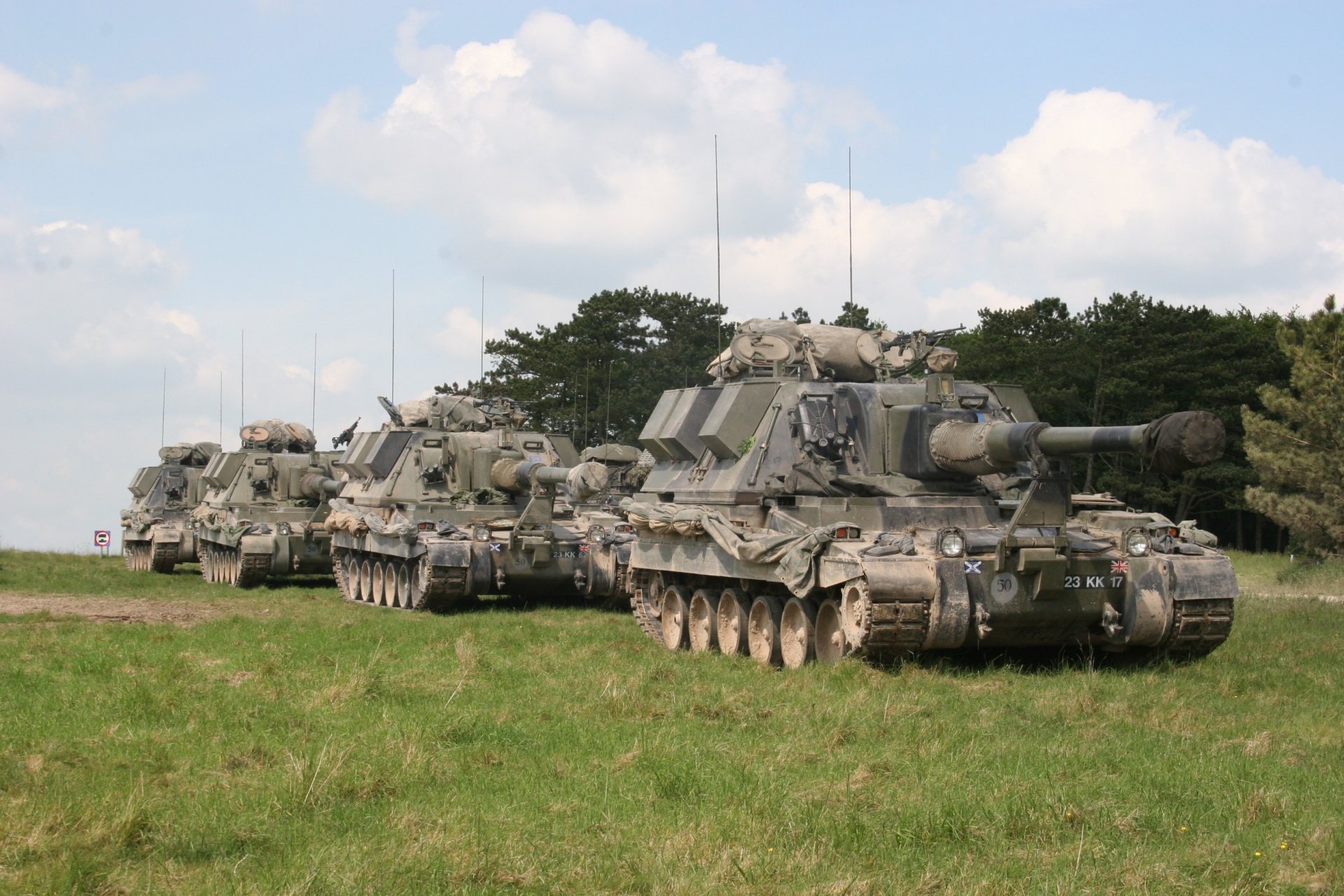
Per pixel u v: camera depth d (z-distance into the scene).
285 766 10.52
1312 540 33.03
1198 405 46.69
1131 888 7.52
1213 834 8.57
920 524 16.77
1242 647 18.03
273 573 34.34
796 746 11.24
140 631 20.41
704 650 19.48
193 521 39.97
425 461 28.42
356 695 13.88
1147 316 47.12
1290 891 7.48
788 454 18.38
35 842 8.48
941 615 15.08
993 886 7.55
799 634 17.11
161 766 10.79
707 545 19.00
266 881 7.80
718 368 21.34
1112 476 46.09
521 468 26.55
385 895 7.54
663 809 9.42
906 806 9.16
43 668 16.27
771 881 7.76
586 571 26.12
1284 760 10.66
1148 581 15.97
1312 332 32.75
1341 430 31.64
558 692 14.52
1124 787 9.75
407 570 26.61
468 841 8.45
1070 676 15.30
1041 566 15.20
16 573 37.22
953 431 16.44
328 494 34.28
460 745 11.64
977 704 13.32
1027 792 9.45
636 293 51.47
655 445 21.67
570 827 9.02
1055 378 47.38
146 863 8.23
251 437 39.69
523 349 52.31
